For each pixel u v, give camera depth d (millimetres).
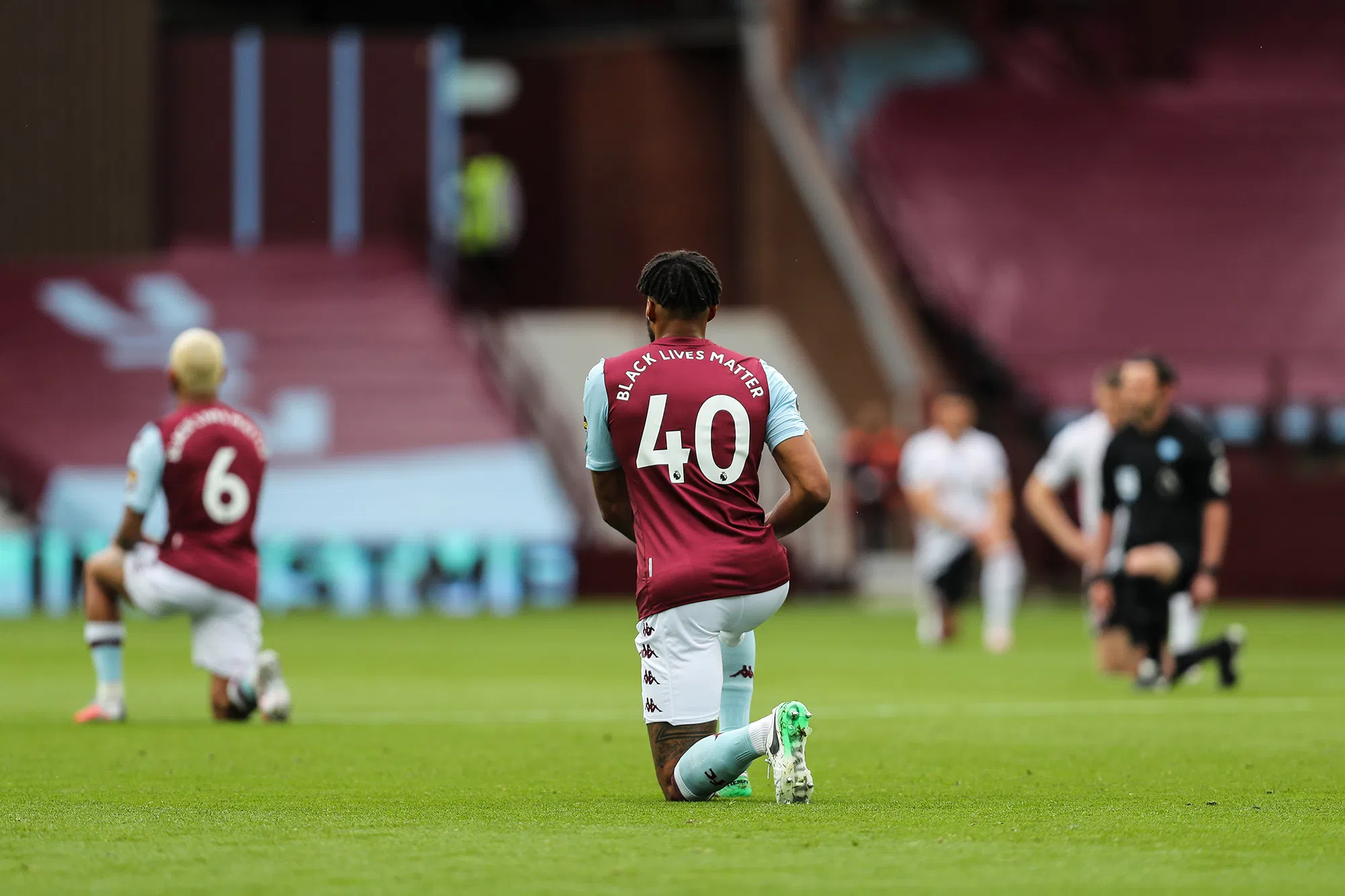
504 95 114688
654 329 22391
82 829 19484
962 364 113062
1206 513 43219
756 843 17984
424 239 114000
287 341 109188
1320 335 110750
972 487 64375
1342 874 16219
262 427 104875
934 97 126375
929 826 19328
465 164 114000
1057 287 113875
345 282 112188
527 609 94000
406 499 101562
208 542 34406
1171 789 23531
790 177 112625
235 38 113625
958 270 114938
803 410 110125
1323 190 120125
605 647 63500
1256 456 105375
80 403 105312
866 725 34250
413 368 108562
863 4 131000
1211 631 72312
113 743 30719
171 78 113938
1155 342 110750
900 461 102438
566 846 17844
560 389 109562
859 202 119312
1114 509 44750
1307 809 21250
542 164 114375
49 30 113625
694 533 21078
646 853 17312
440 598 97938
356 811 21156
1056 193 119625
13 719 36156
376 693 43656
